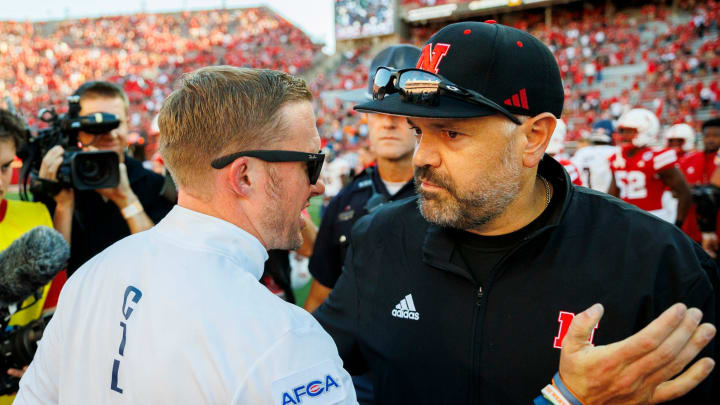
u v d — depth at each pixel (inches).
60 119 81.2
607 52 1025.5
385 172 94.5
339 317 51.4
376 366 48.3
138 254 36.3
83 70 1270.9
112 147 94.2
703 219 167.5
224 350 30.8
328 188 324.8
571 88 956.6
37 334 54.6
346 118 1008.2
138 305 33.5
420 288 46.7
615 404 32.8
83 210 89.7
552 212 43.6
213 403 30.2
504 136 39.2
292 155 37.3
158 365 31.2
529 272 42.7
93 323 35.7
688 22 1045.8
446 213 41.4
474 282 43.7
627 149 179.6
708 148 217.3
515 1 1154.0
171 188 94.0
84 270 39.2
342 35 1270.9
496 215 41.4
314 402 31.1
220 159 35.5
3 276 54.2
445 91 37.6
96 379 34.4
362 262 51.7
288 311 33.4
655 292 39.9
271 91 36.9
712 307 39.9
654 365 30.5
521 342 41.8
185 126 35.7
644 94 869.2
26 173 82.6
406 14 1253.7
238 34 1421.0
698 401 40.4
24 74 1229.7
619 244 41.9
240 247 35.9
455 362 43.8
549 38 1111.6
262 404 30.1
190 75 37.9
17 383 57.1
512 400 41.6
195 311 31.7
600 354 31.8
